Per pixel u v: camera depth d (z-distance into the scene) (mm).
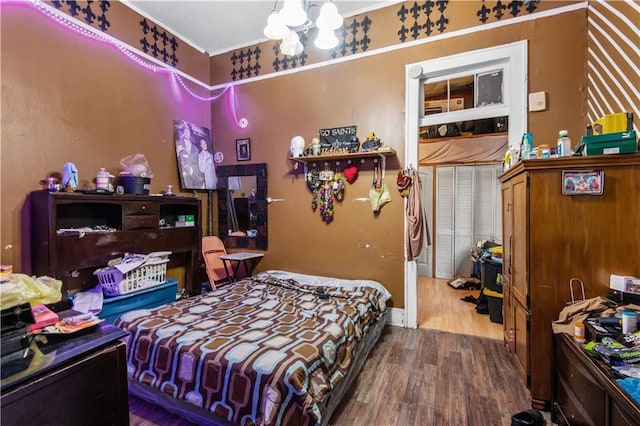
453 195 5270
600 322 1526
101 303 2396
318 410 1469
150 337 1897
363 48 3352
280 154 3805
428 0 3072
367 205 3373
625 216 1696
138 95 3236
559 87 2648
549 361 1839
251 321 2137
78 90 2715
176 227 3178
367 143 3199
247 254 3697
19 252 2316
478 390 2064
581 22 2584
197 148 3924
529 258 1887
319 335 1888
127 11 3131
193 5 3186
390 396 2008
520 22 2756
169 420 1785
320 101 3574
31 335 1040
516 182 2117
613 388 1146
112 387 1122
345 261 3488
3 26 2248
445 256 5355
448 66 2998
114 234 2604
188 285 3443
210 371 1628
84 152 2756
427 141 4988
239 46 3996
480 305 3637
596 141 1728
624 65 2064
